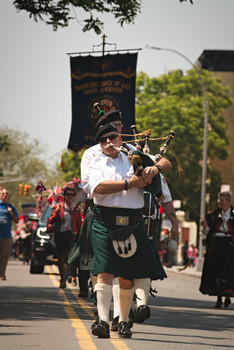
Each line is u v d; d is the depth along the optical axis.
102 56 30.80
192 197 87.31
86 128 30.80
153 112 86.88
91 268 12.39
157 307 19.45
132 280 11.49
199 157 87.81
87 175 11.84
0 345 10.81
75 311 16.86
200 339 12.32
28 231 54.25
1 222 28.45
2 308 17.08
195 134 86.88
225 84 102.19
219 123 90.56
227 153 90.00
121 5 23.22
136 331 12.96
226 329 14.38
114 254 11.38
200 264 56.03
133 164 11.32
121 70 30.62
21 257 54.59
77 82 30.83
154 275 11.59
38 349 10.45
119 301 11.87
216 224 21.08
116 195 11.48
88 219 12.49
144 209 13.92
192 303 22.12
